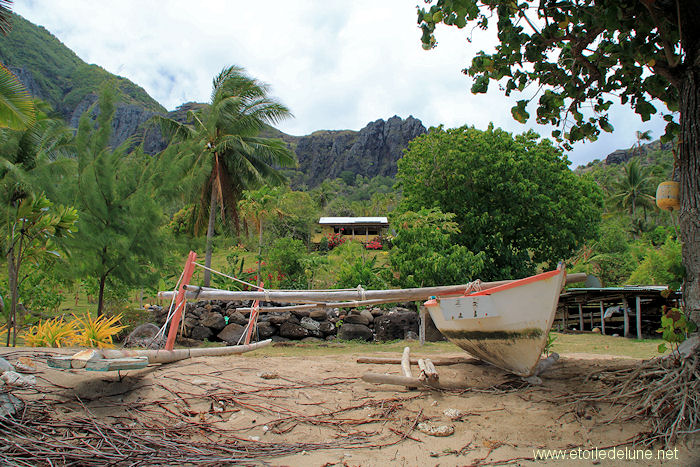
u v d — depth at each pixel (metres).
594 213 23.66
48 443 3.23
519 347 4.76
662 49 4.71
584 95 5.44
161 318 13.32
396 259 15.12
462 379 5.21
